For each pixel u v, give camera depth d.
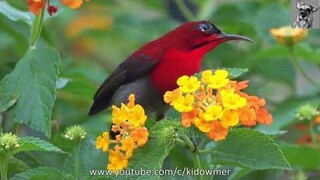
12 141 1.16
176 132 1.14
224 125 1.12
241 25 1.38
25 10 1.30
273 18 1.37
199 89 1.13
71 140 1.20
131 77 1.24
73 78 1.30
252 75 1.38
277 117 1.30
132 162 1.14
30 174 1.17
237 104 1.12
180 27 1.25
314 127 1.32
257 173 1.28
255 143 1.14
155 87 1.24
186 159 1.29
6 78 1.21
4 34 1.37
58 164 1.26
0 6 1.25
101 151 1.19
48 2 1.20
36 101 1.21
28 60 1.21
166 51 1.24
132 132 1.13
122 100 1.24
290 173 1.27
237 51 1.38
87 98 1.29
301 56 1.31
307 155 1.23
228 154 1.14
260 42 1.38
